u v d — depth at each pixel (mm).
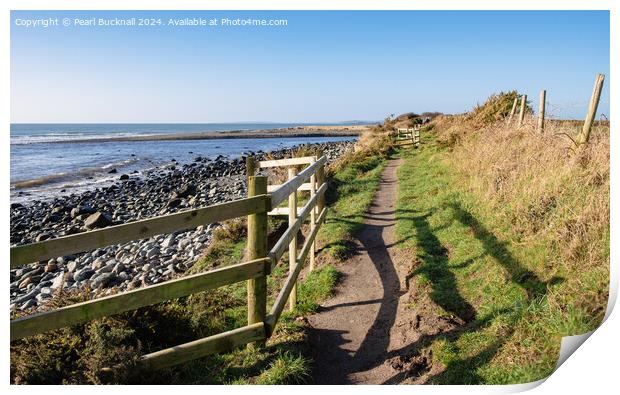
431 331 4652
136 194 20719
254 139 82000
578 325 3668
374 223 8953
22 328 3271
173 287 3748
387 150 20000
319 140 74312
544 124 8773
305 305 5621
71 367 3945
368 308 5531
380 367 4293
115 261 9633
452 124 20969
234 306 5680
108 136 85312
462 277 5664
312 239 6711
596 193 5285
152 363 3834
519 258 5266
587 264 4402
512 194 6973
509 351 3848
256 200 4109
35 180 26094
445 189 10070
